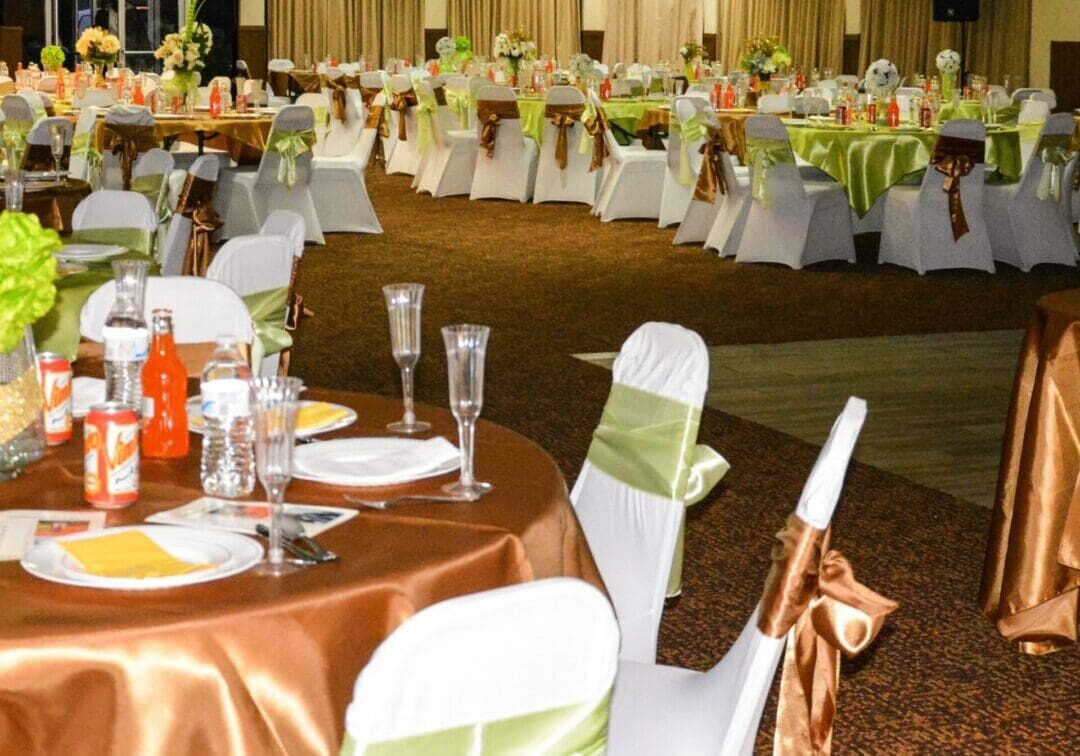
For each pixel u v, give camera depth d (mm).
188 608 1644
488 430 2438
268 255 3852
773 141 8750
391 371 6082
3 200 5383
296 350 6445
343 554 1828
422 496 2045
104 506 1967
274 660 1655
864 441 5230
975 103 11039
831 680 1932
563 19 18516
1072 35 17297
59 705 1577
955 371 6340
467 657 1313
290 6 17453
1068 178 9148
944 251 8875
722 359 6473
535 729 1385
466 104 12594
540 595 1342
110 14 16656
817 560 1866
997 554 3490
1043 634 3391
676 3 18906
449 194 12672
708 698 2025
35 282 1950
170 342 2211
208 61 17328
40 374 2223
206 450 2062
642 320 7266
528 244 9844
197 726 1620
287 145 9281
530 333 6906
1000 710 3115
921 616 3611
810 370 6301
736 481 4676
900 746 2936
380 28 17938
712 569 3895
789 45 19047
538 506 2037
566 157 11906
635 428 2584
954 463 4977
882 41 18891
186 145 11977
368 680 1275
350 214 10211
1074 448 3295
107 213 5047
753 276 8633
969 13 16594
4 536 1846
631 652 2428
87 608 1639
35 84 11820
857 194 8742
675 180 10625
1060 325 3279
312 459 2195
